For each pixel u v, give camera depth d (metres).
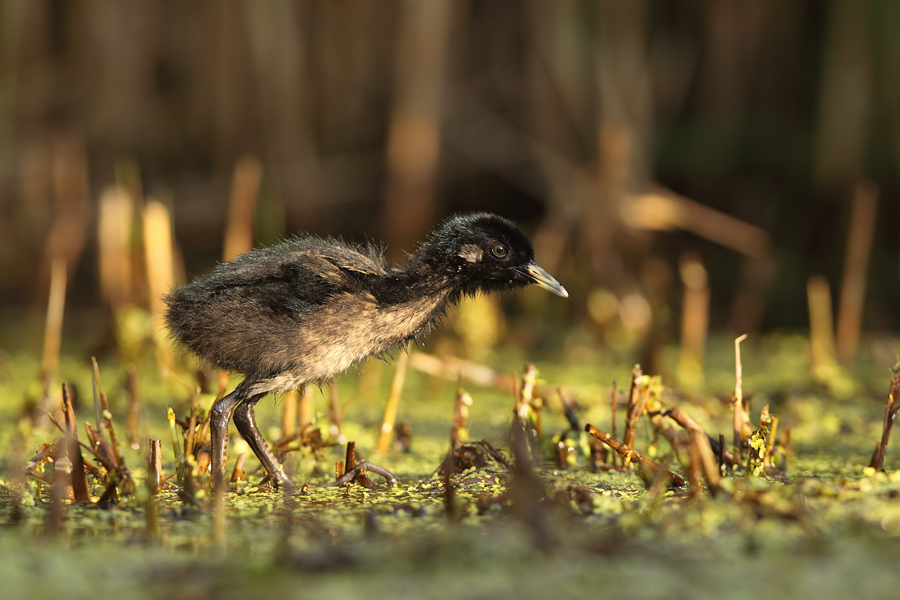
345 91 16.19
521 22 16.41
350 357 7.79
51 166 16.05
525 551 5.41
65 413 7.25
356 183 16.22
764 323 15.77
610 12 15.40
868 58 15.09
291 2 15.60
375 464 8.46
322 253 7.84
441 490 7.27
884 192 15.57
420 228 15.32
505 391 12.39
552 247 15.27
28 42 16.02
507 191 16.84
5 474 7.98
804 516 5.95
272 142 15.73
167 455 8.86
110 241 14.00
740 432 8.01
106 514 6.52
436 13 15.12
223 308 7.57
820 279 14.05
